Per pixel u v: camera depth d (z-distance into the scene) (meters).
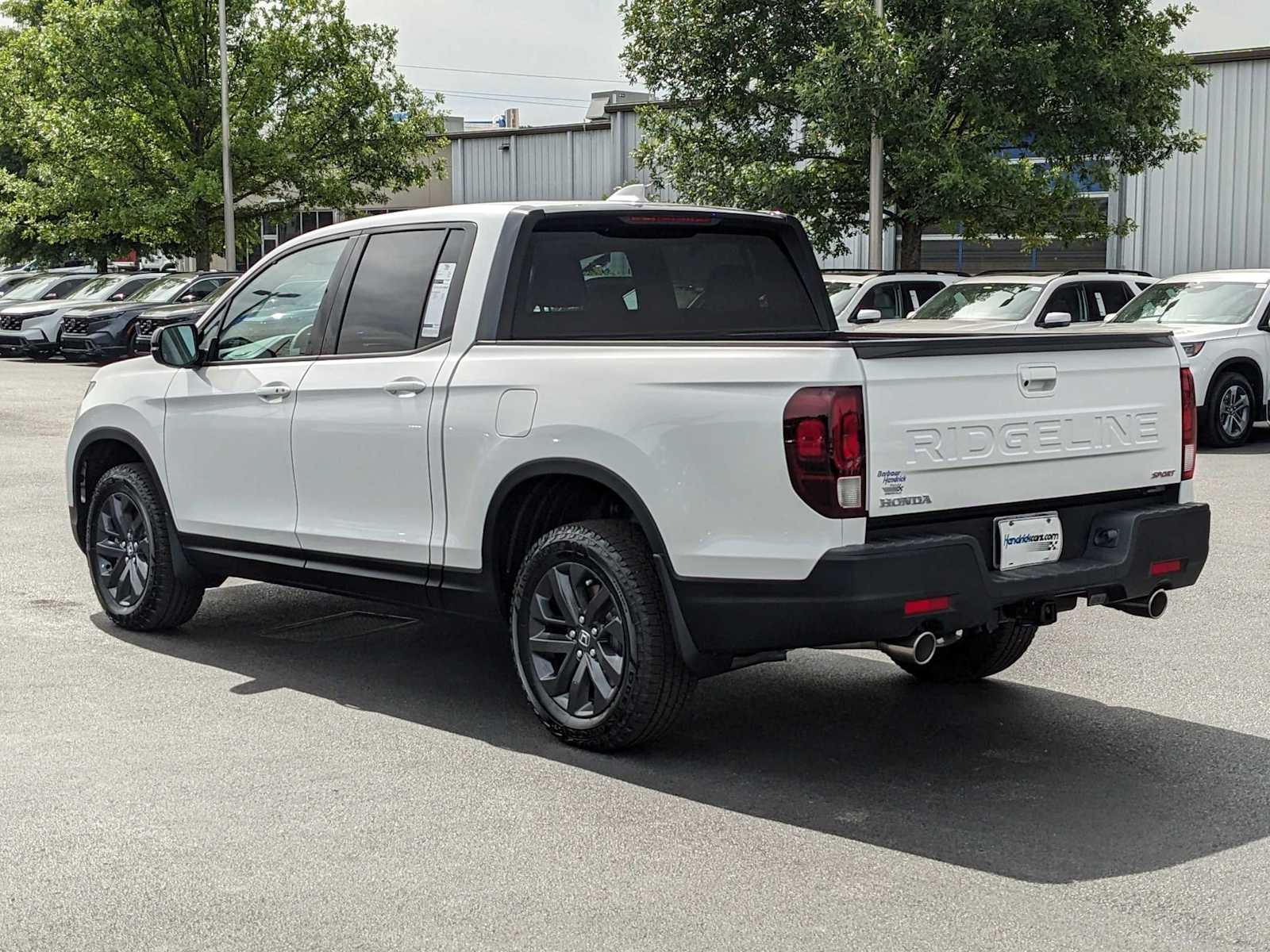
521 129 43.16
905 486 4.77
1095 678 6.50
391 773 5.14
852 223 25.42
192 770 5.14
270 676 6.50
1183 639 7.21
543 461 5.38
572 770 5.19
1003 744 5.52
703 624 5.01
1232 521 10.79
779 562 4.77
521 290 5.78
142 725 5.70
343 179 37.34
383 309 6.14
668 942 3.73
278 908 3.95
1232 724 5.77
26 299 34.72
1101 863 4.29
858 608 4.66
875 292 17.53
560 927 3.83
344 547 6.18
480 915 3.91
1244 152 30.72
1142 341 5.46
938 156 22.14
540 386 5.42
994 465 4.98
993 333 5.32
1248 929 3.82
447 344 5.83
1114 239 32.41
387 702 6.08
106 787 4.95
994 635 6.18
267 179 36.84
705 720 5.86
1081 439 5.24
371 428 6.01
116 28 34.50
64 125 34.97
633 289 6.09
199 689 6.25
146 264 48.66
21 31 42.16
